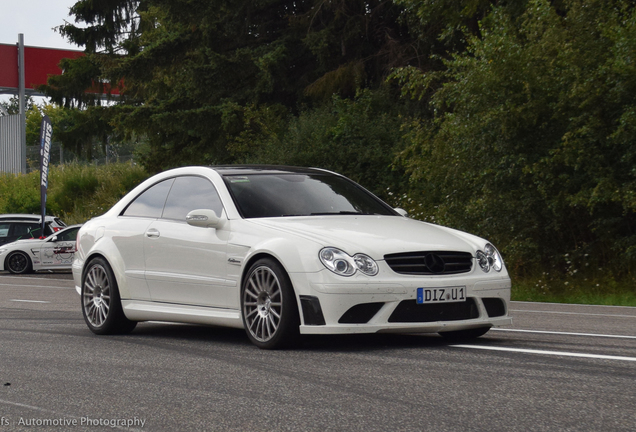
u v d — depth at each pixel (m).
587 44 16.48
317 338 8.34
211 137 31.64
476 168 17.83
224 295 8.25
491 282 7.77
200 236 8.59
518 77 16.62
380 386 5.77
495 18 17.59
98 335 9.58
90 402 5.54
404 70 19.97
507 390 5.52
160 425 4.82
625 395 5.29
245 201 8.59
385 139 26.91
